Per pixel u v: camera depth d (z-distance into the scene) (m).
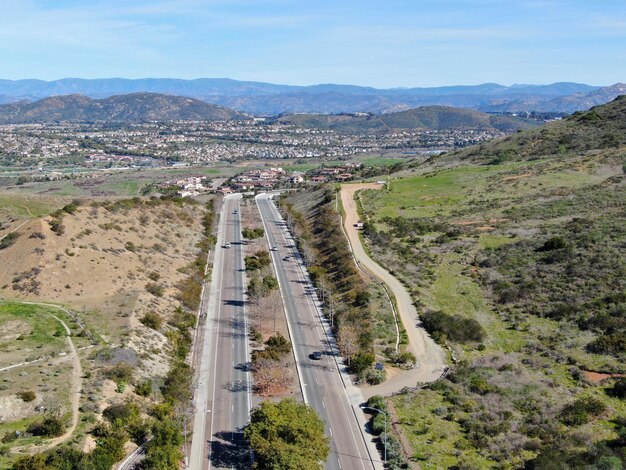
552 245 97.75
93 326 74.06
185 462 53.97
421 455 52.94
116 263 95.31
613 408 56.56
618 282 81.50
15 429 51.94
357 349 75.38
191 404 64.19
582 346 69.12
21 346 67.06
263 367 71.88
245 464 53.97
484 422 57.09
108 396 58.84
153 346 72.81
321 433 54.31
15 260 89.12
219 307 95.31
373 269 103.06
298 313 92.25
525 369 66.81
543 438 53.22
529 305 82.38
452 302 87.69
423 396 63.50
